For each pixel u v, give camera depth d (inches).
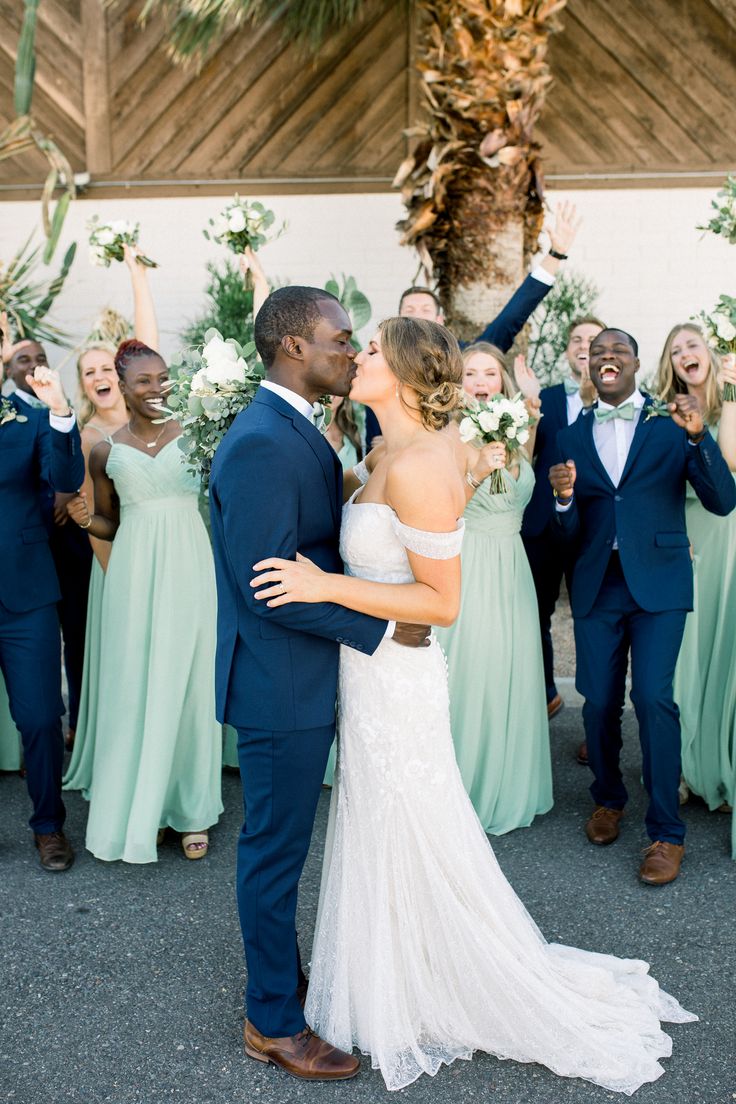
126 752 145.4
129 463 144.9
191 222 310.5
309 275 312.0
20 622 143.7
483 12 215.3
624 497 146.3
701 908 131.2
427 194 228.8
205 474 116.3
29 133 229.0
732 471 152.0
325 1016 105.3
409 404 100.1
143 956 122.2
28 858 148.1
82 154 310.8
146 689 145.5
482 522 153.4
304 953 122.3
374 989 100.4
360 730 100.8
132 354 148.1
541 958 105.7
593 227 311.6
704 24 301.7
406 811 100.2
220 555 99.1
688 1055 102.5
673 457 146.3
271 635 97.0
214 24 244.7
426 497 95.3
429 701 101.2
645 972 112.9
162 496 146.0
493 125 224.5
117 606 146.3
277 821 99.0
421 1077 100.5
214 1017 110.3
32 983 116.9
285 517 94.3
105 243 169.2
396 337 98.1
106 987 116.0
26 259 312.7
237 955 122.3
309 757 98.3
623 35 303.1
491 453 131.7
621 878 139.3
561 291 304.5
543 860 144.9
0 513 143.6
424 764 100.8
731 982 114.8
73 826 159.3
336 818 104.9
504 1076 100.5
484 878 105.6
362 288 312.2
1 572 142.1
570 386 197.2
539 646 158.4
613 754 152.2
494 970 100.4
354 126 306.8
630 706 207.2
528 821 155.4
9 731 176.2
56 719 145.3
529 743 155.4
